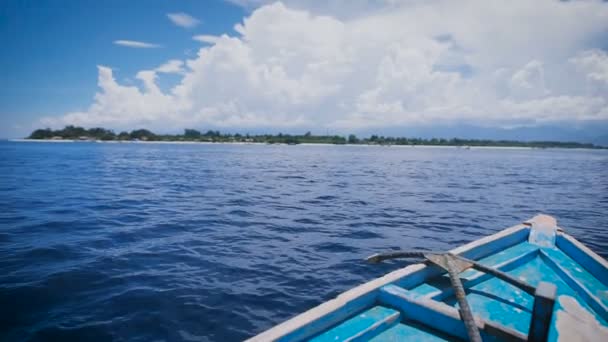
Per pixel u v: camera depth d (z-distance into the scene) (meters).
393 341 2.81
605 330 2.92
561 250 4.86
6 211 12.19
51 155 51.59
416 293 3.44
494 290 3.73
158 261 7.21
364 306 3.15
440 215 13.21
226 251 8.05
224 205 14.16
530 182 26.55
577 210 15.02
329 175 28.44
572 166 49.03
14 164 34.38
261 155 63.16
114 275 6.36
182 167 34.00
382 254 4.00
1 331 4.47
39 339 4.32
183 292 5.75
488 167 42.72
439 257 3.65
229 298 5.61
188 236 9.27
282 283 6.28
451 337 2.84
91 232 9.41
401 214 13.16
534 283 3.93
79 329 4.57
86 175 25.20
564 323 3.00
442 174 31.50
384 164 43.88
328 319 2.83
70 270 6.50
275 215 12.34
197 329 4.70
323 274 6.75
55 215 11.58
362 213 13.13
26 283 5.86
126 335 4.48
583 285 3.66
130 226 10.22
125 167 32.97
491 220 12.55
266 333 2.49
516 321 3.15
